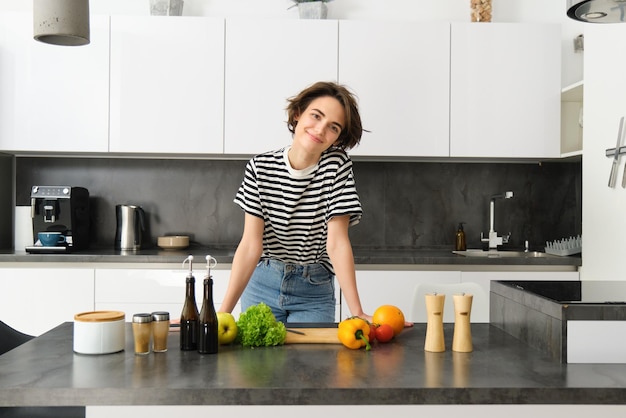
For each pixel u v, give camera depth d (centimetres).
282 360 170
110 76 395
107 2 425
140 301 373
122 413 151
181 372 157
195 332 181
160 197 438
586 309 170
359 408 151
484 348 187
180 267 374
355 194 232
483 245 441
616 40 341
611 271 347
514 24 406
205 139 399
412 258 376
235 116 399
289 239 248
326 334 194
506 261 379
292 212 238
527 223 448
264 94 399
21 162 432
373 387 144
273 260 265
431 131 404
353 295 232
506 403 145
